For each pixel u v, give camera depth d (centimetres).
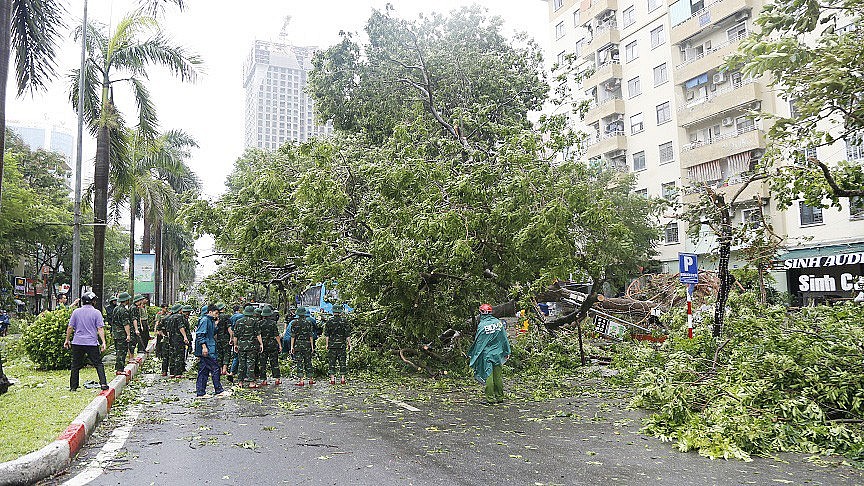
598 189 1312
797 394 770
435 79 1906
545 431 797
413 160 1216
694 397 798
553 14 4381
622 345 1812
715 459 646
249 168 1833
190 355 2027
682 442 693
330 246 1305
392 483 558
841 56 806
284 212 1390
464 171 1326
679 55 3328
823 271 2414
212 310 1248
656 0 3469
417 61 1877
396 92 1902
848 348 787
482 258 1297
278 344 1328
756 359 837
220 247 1733
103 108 1944
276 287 2155
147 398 1119
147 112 2072
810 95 855
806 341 855
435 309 1392
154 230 4050
